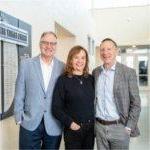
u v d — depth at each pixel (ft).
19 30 8.78
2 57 7.63
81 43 23.03
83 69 7.45
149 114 17.92
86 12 26.53
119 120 7.52
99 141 7.70
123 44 35.27
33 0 10.46
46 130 7.26
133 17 35.12
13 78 8.27
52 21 13.65
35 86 7.12
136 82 7.50
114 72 7.50
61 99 7.13
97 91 7.64
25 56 9.24
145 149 11.33
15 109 7.19
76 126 7.04
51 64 7.41
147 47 37.17
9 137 8.26
